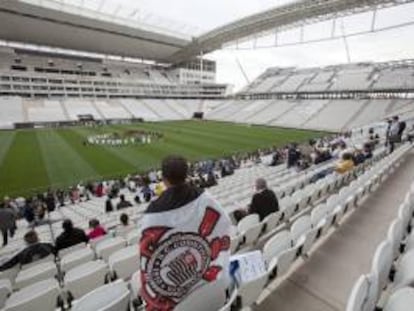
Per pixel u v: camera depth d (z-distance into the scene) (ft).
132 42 183.73
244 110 191.42
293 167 51.29
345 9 117.08
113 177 61.36
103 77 201.87
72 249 18.29
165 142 100.99
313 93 177.17
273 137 114.83
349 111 144.66
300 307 10.18
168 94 230.27
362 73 168.35
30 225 35.17
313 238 13.35
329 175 30.55
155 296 5.71
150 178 54.03
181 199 5.58
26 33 158.51
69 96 185.47
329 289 11.11
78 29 157.48
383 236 15.47
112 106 187.42
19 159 74.90
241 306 8.48
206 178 47.32
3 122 138.82
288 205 19.27
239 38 167.12
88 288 12.57
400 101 135.85
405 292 6.83
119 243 17.80
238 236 13.80
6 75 162.71
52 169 66.49
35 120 147.54
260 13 134.10
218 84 252.42
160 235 5.48
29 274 14.48
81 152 83.71
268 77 221.05
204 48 195.42
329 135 116.37
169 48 200.23
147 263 5.56
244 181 43.55
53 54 191.21
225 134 122.83
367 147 41.93
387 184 26.50
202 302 6.19
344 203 17.43
